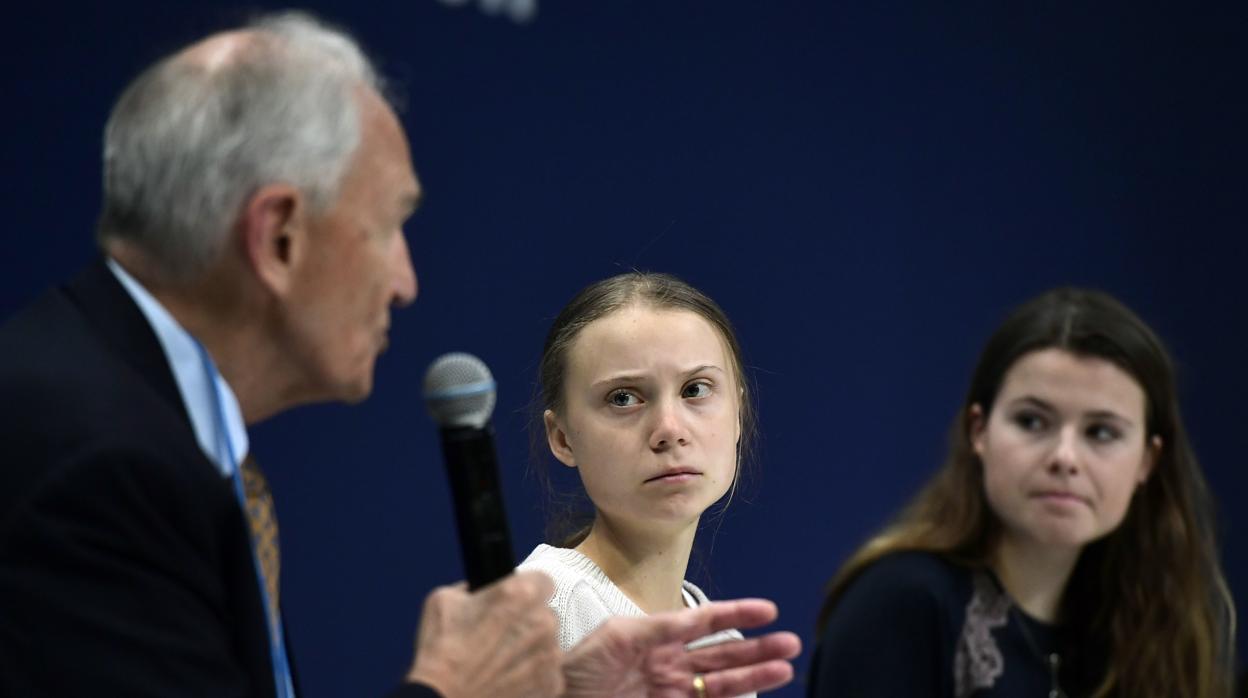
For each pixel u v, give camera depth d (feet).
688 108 48.57
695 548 28.45
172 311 16.58
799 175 49.93
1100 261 53.78
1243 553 54.19
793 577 49.42
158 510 15.20
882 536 28.78
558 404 22.86
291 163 16.28
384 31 44.47
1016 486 26.66
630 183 47.75
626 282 23.09
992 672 27.07
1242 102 54.95
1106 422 26.50
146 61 41.68
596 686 18.19
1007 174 52.75
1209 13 54.90
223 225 16.22
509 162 46.24
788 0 49.88
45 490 14.69
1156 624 28.40
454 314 45.50
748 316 49.11
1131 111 54.24
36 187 40.83
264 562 17.90
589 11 47.34
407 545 45.11
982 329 52.19
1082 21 53.67
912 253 51.42
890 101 51.24
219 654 15.52
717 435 21.99
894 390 50.96
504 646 16.97
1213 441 54.65
